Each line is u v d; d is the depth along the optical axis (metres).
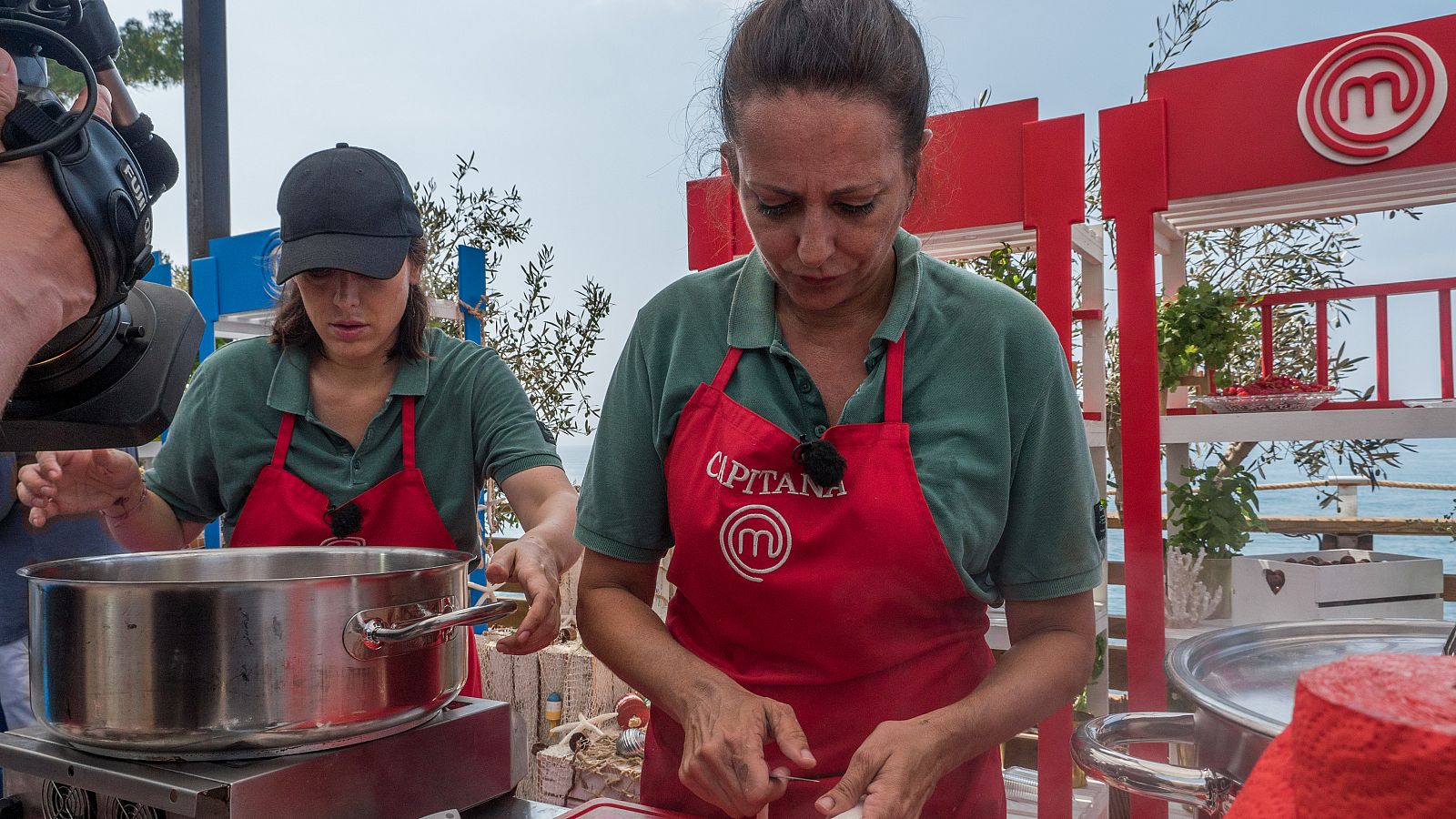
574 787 2.69
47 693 0.94
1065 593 1.15
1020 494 1.14
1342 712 0.32
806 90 0.93
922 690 1.14
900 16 1.02
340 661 0.94
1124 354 2.48
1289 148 2.31
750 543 1.11
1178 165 2.43
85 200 0.72
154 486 1.71
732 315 1.19
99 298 0.77
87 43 0.86
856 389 1.14
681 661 1.08
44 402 0.99
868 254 1.01
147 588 0.90
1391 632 0.87
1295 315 3.37
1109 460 3.23
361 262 1.49
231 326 3.43
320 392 1.68
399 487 1.65
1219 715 0.65
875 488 1.08
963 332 1.13
